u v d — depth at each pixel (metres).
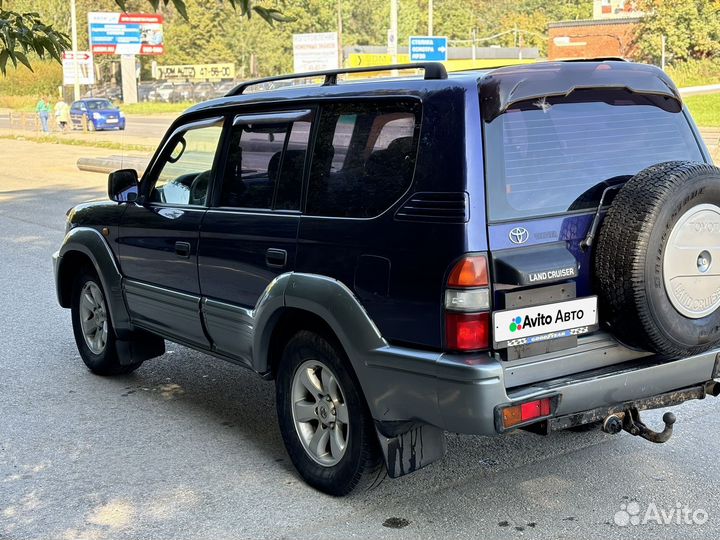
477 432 3.63
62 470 4.86
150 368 6.84
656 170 3.83
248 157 4.89
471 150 3.69
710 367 4.16
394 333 3.90
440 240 3.70
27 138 41.06
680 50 64.38
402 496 4.43
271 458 4.99
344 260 4.12
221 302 5.01
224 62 93.06
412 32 105.12
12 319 8.51
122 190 5.84
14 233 14.15
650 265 3.71
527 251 3.74
